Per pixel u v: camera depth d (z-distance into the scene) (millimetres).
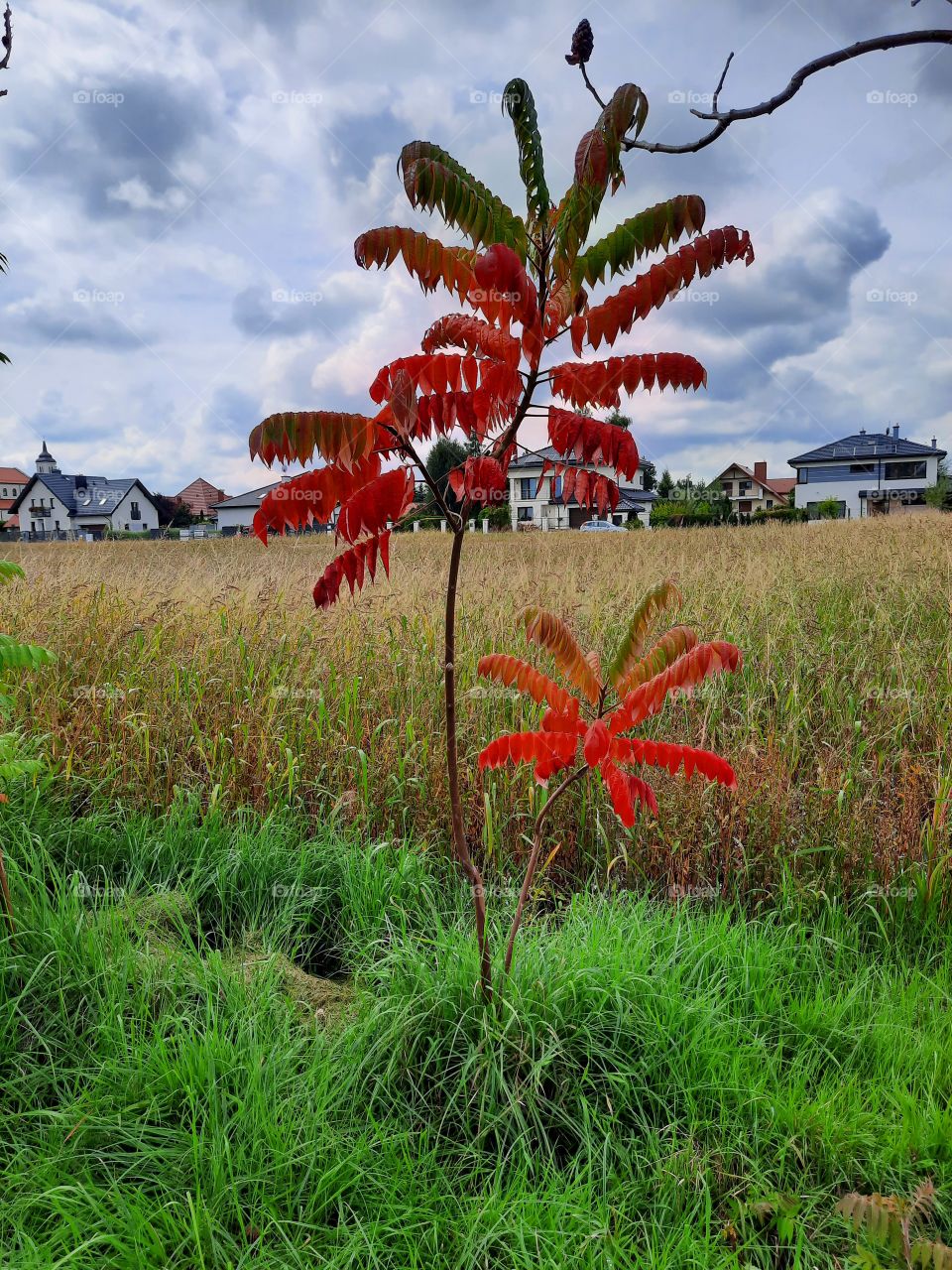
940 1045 2734
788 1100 2527
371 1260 2008
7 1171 2195
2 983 2850
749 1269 1985
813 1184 2314
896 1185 2268
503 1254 2082
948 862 3709
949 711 4812
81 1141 2328
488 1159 2383
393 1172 2279
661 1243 2098
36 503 76938
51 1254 1936
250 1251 2041
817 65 2883
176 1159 2303
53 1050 2736
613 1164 2381
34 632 5930
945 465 57312
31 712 5180
